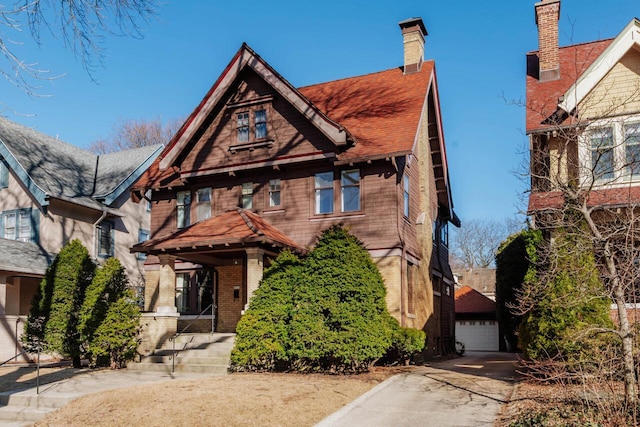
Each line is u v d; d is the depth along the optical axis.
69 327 18.80
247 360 16.03
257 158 21.81
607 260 10.30
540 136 16.56
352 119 22.47
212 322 21.08
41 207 27.12
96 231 29.70
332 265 15.98
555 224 12.33
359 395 12.72
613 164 12.93
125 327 17.86
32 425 11.26
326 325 15.58
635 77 16.62
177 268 23.78
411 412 11.09
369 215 20.19
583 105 16.58
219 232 19.03
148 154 33.88
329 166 21.02
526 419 9.78
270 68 21.33
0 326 22.61
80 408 11.77
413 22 24.50
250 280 17.98
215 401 11.40
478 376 15.54
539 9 20.41
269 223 21.58
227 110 22.67
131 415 10.77
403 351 18.44
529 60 21.77
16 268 23.16
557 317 12.96
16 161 27.48
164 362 17.64
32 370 18.23
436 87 25.02
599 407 9.77
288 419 10.49
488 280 59.03
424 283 22.50
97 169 33.72
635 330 10.13
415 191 23.08
